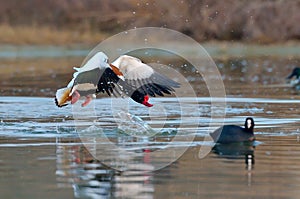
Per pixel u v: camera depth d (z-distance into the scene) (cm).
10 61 3403
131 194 950
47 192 955
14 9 4138
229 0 3588
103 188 977
